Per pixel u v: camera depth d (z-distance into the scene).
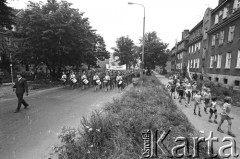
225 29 19.23
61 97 11.82
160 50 43.97
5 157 4.03
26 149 4.40
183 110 9.07
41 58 20.55
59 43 18.72
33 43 18.77
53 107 8.80
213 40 23.08
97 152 3.54
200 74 27.16
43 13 19.16
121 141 3.93
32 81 21.78
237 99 11.31
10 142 4.78
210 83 16.23
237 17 16.33
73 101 10.42
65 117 7.04
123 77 17.92
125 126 4.51
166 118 6.08
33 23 18.08
